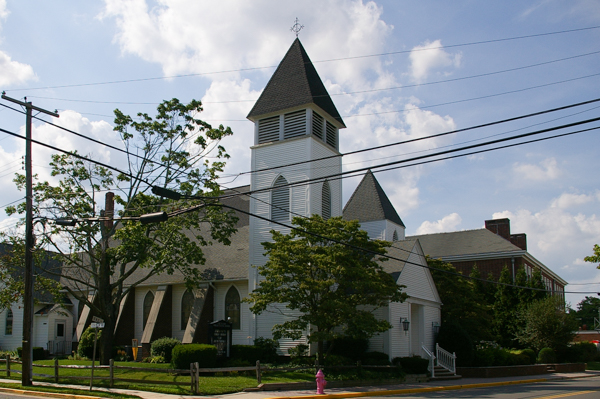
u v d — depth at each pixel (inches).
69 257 1346.0
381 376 1106.1
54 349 1796.3
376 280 1097.4
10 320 1813.5
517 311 1866.4
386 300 1159.6
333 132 1562.5
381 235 1793.8
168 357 1369.3
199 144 1311.5
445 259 2373.3
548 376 1454.2
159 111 1302.9
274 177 1449.3
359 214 1857.8
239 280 1443.2
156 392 833.5
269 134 1492.4
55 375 974.4
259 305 1104.2
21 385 939.3
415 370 1234.6
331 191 1491.1
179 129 1309.1
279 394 845.2
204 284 1486.2
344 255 1059.9
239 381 936.3
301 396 828.6
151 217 747.4
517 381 1247.5
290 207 1405.0
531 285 1883.6
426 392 983.6
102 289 1290.6
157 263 1277.1
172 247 1286.9
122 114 1280.8
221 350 1192.2
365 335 1067.9
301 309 1122.0
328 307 1044.5
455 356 1376.7
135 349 1456.7
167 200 1274.6
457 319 1574.8
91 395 812.6
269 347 1312.7
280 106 1467.8
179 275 1568.7
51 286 1321.4
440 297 1605.6
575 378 1419.8
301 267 1085.8
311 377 1005.8
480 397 860.6
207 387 860.0
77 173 1266.0
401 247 1430.9
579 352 1818.4
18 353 1514.5
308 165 1400.1
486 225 2571.4
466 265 2341.3
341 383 1013.8
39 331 1768.0
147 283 1608.0
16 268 1384.1
